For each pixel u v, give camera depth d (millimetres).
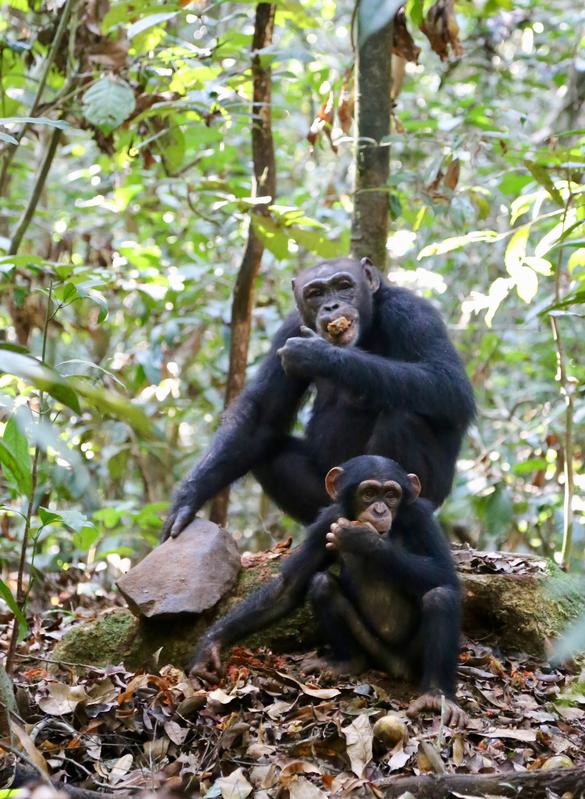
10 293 9164
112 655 6438
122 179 11289
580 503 10188
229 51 9398
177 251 13047
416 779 4645
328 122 9117
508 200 12195
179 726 5297
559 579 6930
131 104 8430
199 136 10914
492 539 12336
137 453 11336
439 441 7477
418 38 13781
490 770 4988
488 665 6426
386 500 6074
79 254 12633
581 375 11523
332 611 6121
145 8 8383
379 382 7043
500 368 14797
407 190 11508
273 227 8727
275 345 8070
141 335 13227
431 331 7656
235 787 4703
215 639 6145
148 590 6520
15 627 5387
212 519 9344
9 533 9805
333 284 7730
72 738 5195
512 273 7469
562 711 5723
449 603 5812
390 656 6078
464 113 10336
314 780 4855
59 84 11078
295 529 12680
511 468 10898
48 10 9406
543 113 14695
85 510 10633
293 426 8141
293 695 5809
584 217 7633
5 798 3857
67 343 12469
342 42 14289
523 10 12000
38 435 3217
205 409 12953
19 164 11938
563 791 4488
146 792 4668
